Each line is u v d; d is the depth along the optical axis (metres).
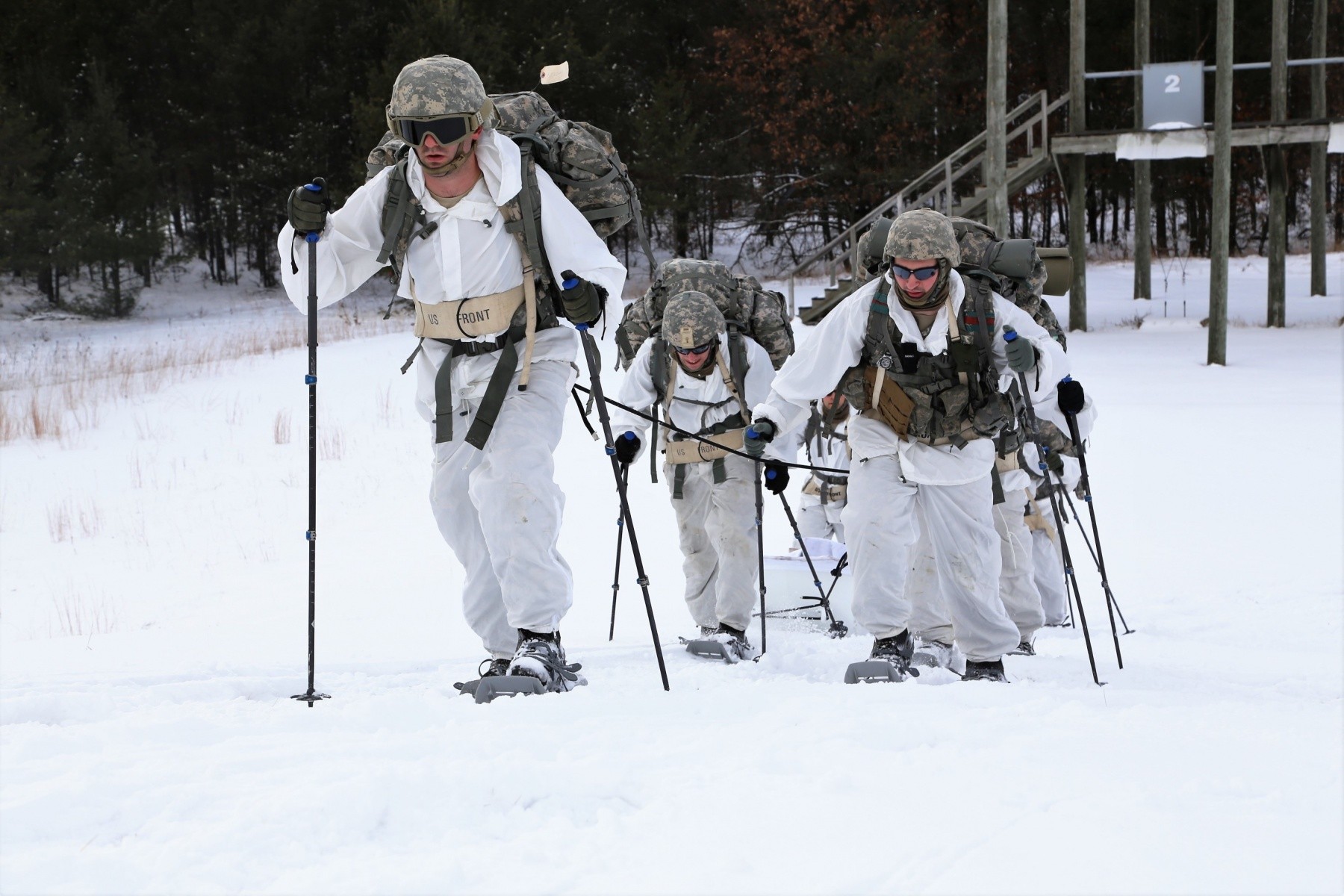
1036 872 5.43
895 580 12.80
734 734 7.67
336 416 41.09
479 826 6.05
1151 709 9.07
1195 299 77.75
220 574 23.33
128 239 88.56
